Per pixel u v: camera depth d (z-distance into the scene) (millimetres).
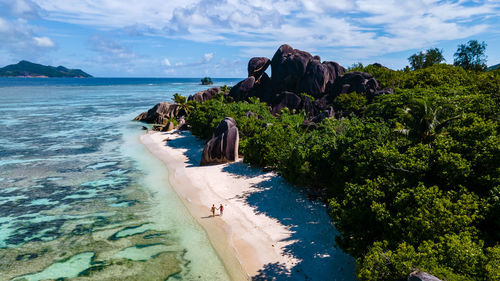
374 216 17016
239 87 88688
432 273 11953
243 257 20422
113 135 63625
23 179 36844
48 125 75188
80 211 28094
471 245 13008
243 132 46750
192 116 59781
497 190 15648
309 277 18094
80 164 42969
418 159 19109
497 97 30984
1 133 64750
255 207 27672
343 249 17625
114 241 22891
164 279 18453
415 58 98750
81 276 18891
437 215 14852
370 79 66188
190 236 23406
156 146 53656
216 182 34469
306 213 25578
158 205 29188
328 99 71625
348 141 26328
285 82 81438
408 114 25688
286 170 30906
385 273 13391
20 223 25875
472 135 19812
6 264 20203
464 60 86312
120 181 36000
